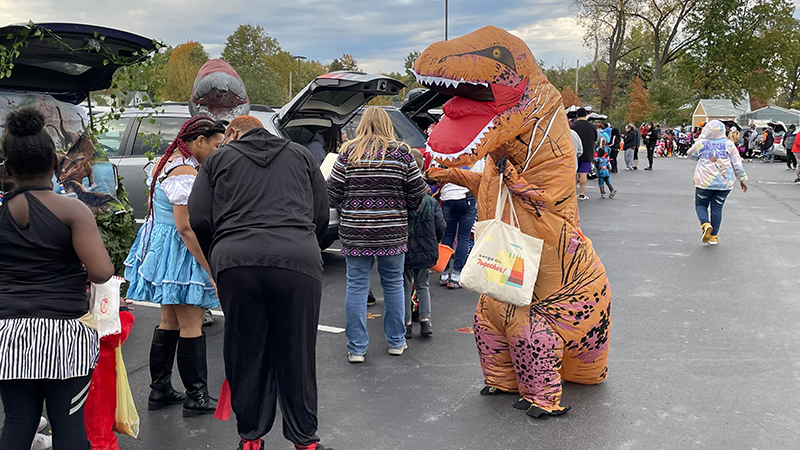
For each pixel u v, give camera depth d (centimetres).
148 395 395
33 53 358
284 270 273
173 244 346
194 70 4700
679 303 597
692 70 5662
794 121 5881
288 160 292
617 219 1112
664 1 5112
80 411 258
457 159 346
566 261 364
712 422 359
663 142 3697
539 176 355
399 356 468
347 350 478
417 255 480
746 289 645
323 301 613
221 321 548
